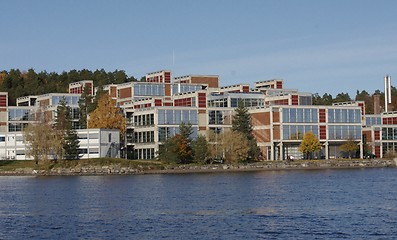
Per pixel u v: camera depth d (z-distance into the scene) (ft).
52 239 241.55
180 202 348.38
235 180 515.50
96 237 244.22
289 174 595.47
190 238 239.09
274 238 237.04
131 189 437.58
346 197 366.02
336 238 235.81
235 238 237.86
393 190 408.05
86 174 631.56
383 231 247.91
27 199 378.12
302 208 315.58
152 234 247.70
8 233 253.85
